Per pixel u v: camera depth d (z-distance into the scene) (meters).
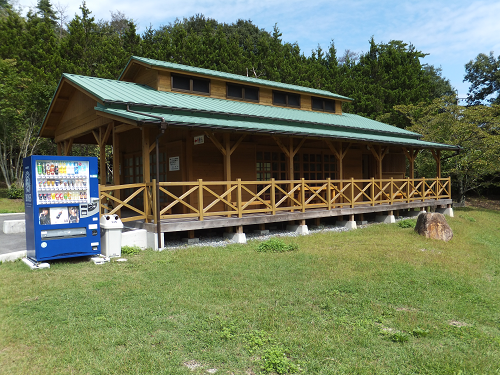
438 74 47.56
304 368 3.54
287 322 4.49
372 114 28.44
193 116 9.94
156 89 11.62
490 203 25.61
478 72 37.62
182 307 4.87
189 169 10.78
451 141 20.77
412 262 7.66
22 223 11.08
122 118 8.19
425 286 6.15
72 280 5.88
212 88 12.80
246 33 41.88
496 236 13.30
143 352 3.73
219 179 11.49
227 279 6.11
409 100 28.86
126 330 4.19
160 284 5.78
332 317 4.74
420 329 4.43
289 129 11.25
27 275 6.12
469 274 7.14
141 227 8.95
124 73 12.75
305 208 11.30
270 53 31.91
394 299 5.50
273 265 7.04
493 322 4.97
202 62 27.83
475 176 21.73
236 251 8.23
